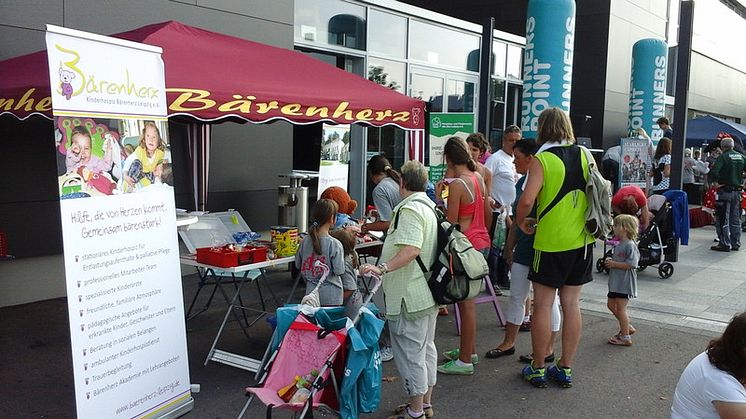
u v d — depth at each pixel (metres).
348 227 5.87
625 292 5.76
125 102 3.50
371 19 10.87
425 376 3.93
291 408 3.28
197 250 4.96
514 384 4.89
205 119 4.66
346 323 3.63
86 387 3.19
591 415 4.38
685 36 9.86
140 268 3.56
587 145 15.26
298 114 5.31
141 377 3.55
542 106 9.80
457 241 4.03
